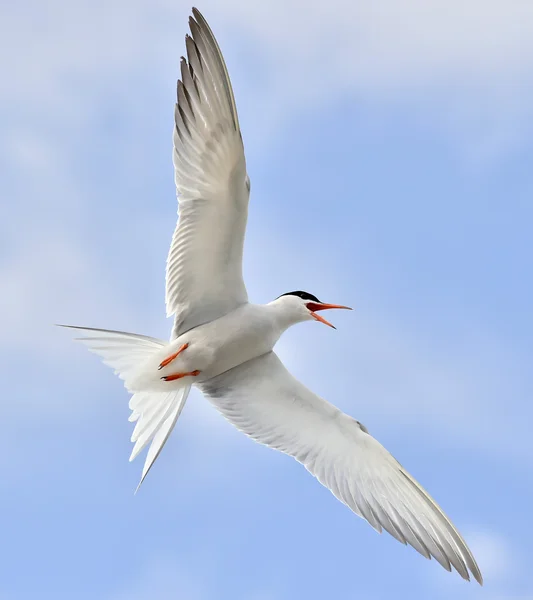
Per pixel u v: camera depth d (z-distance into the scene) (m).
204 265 11.12
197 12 10.30
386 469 11.56
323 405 11.71
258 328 11.40
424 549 11.34
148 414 11.38
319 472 11.58
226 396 12.01
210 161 10.49
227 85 10.08
